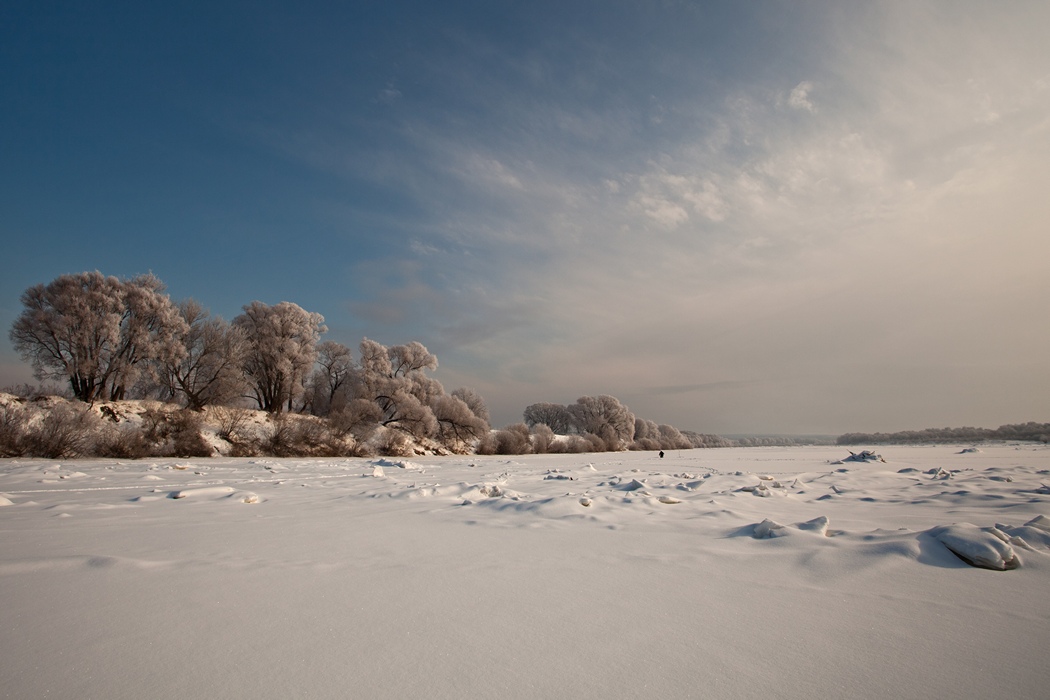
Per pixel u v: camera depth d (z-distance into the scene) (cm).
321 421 4241
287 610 348
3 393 3089
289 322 4559
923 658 275
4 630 311
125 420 3244
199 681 248
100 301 3450
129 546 549
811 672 260
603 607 356
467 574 439
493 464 2725
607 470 2020
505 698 233
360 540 584
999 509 728
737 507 803
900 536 517
